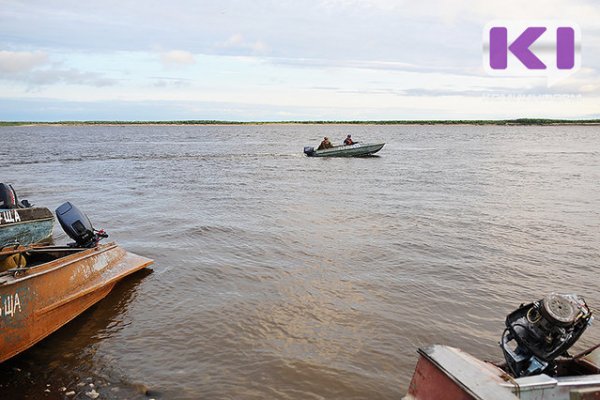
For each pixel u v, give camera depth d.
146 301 7.49
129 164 30.89
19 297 5.61
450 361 3.87
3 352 5.46
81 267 7.09
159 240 11.01
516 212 14.64
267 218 13.46
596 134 110.38
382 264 9.38
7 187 10.93
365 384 5.28
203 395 5.02
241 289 8.01
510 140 74.44
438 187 20.08
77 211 8.09
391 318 6.95
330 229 12.17
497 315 7.14
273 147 52.59
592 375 4.08
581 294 8.00
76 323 6.69
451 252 10.21
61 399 4.89
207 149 48.62
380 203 16.08
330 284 8.26
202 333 6.42
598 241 11.23
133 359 5.74
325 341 6.24
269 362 5.70
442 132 125.06
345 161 33.31
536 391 3.75
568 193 18.62
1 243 10.20
